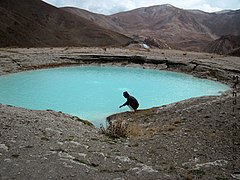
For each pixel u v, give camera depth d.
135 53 47.56
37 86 27.77
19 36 113.81
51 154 8.25
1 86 27.31
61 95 24.50
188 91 27.05
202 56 46.22
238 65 36.41
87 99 23.28
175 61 40.28
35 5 166.00
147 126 13.65
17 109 14.12
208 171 7.80
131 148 9.55
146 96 24.92
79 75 34.56
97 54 44.53
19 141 9.04
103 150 9.09
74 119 14.03
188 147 9.61
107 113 19.20
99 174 7.27
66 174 7.08
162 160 8.55
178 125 12.57
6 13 128.62
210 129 11.55
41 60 40.28
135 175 7.36
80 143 9.55
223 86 29.31
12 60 38.09
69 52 46.91
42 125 11.11
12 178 6.65
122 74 36.12
